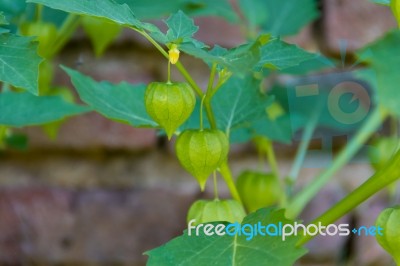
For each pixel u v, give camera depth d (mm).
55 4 408
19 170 780
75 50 766
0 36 426
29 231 779
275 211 454
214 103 554
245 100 555
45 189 779
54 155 781
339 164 655
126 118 522
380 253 803
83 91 520
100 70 767
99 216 781
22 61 424
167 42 422
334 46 784
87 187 782
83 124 773
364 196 462
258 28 737
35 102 593
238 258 449
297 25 726
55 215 780
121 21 418
